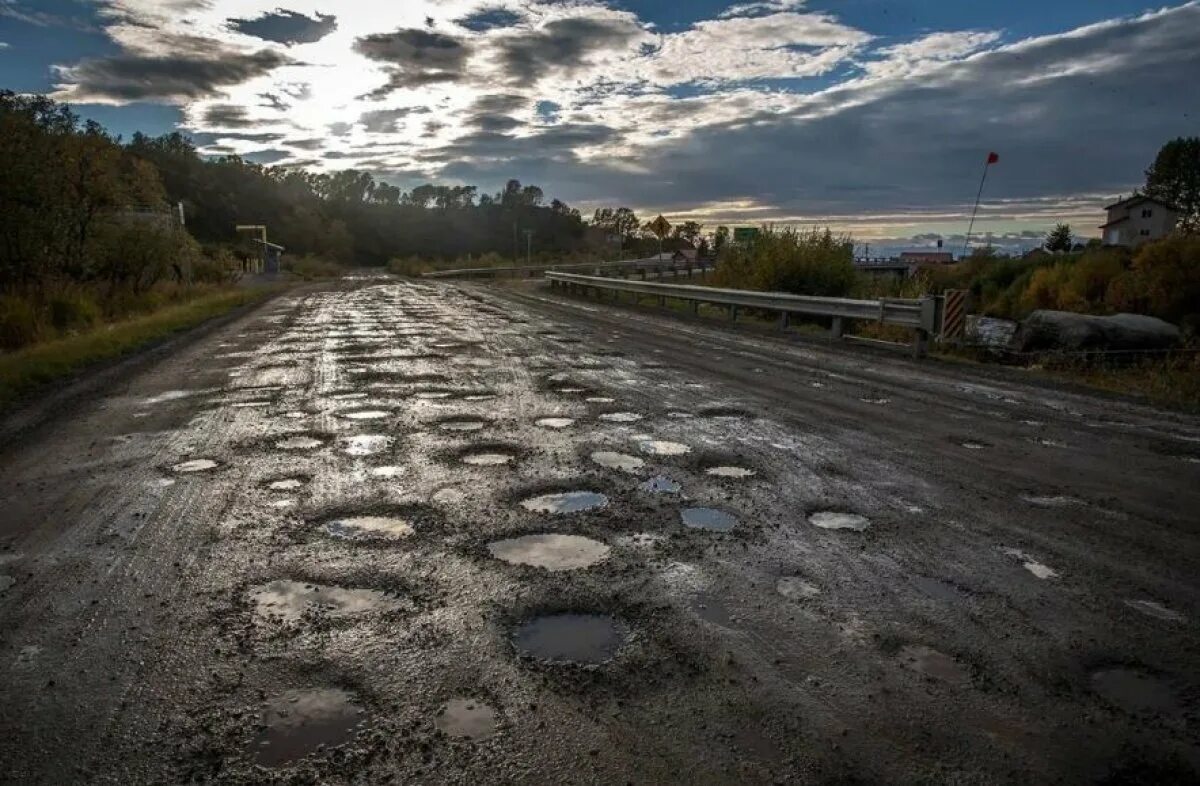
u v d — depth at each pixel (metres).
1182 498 5.09
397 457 5.99
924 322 12.70
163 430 6.95
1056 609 3.40
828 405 8.34
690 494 5.05
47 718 2.54
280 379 9.88
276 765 2.29
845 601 3.45
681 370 10.88
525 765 2.29
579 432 6.91
